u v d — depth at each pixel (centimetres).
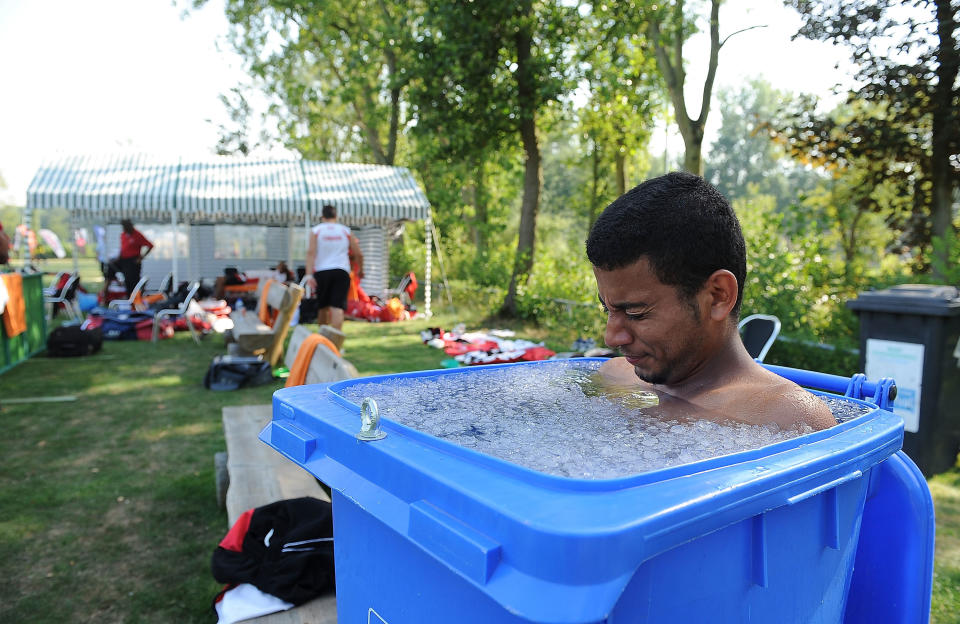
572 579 71
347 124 2681
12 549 335
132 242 1456
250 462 330
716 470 91
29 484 422
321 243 917
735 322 141
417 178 2266
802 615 109
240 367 705
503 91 1241
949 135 732
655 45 1070
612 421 132
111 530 358
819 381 162
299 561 217
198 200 1351
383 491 99
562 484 83
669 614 87
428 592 100
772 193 7125
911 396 423
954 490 409
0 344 786
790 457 99
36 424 562
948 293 425
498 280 1513
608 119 1540
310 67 2480
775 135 906
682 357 132
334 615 208
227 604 211
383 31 1403
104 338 1081
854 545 126
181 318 1172
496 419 135
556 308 1163
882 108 844
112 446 501
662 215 121
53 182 1330
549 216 3375
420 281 2066
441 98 1286
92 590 299
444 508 86
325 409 126
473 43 1180
